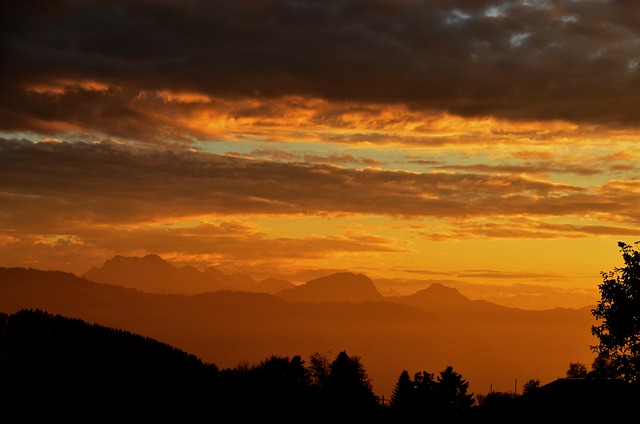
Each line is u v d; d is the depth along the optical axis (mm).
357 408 161375
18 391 105125
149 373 130000
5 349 125938
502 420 96625
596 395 92062
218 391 131000
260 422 124000
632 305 80250
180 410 114875
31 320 140125
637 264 81500
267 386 142875
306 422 134125
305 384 167750
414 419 155500
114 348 140750
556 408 92188
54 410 100438
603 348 83625
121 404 109125
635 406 87625
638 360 80750
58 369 118875
